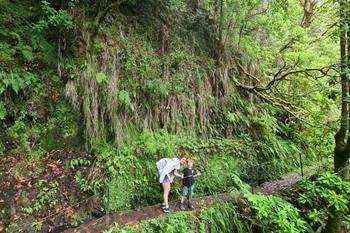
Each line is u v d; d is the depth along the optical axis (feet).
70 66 25.16
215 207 25.49
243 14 37.70
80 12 26.68
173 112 29.66
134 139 26.94
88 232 21.26
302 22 46.93
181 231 22.58
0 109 21.38
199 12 37.06
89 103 24.80
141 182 25.80
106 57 26.73
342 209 22.07
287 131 39.32
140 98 28.17
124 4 31.53
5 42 23.35
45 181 22.29
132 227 21.67
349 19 23.03
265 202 24.45
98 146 25.07
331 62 37.86
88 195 23.65
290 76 38.01
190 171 25.31
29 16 25.36
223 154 31.50
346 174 24.93
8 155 21.72
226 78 34.71
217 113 33.60
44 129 23.66
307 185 25.36
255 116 36.27
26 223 20.67
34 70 24.14
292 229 21.83
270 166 35.04
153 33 32.14
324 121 34.91
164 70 30.19
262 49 41.68
